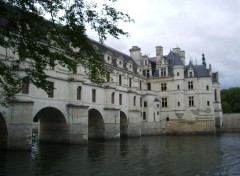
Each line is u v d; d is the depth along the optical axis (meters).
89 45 13.91
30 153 32.97
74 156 31.41
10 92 17.05
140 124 65.25
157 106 73.12
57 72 42.44
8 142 33.59
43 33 13.67
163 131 74.12
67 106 44.00
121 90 60.16
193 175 21.62
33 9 12.56
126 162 27.52
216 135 69.12
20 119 34.03
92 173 22.34
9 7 13.05
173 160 28.61
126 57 71.62
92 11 12.59
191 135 70.12
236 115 84.38
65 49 14.51
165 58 78.75
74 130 43.62
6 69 15.46
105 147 40.91
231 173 22.25
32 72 14.91
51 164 26.19
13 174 21.77
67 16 12.60
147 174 22.02
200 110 73.44
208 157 30.47
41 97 39.09
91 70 15.16
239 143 45.94
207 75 74.19
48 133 46.56
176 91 74.62
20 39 13.45
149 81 77.88
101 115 52.88
